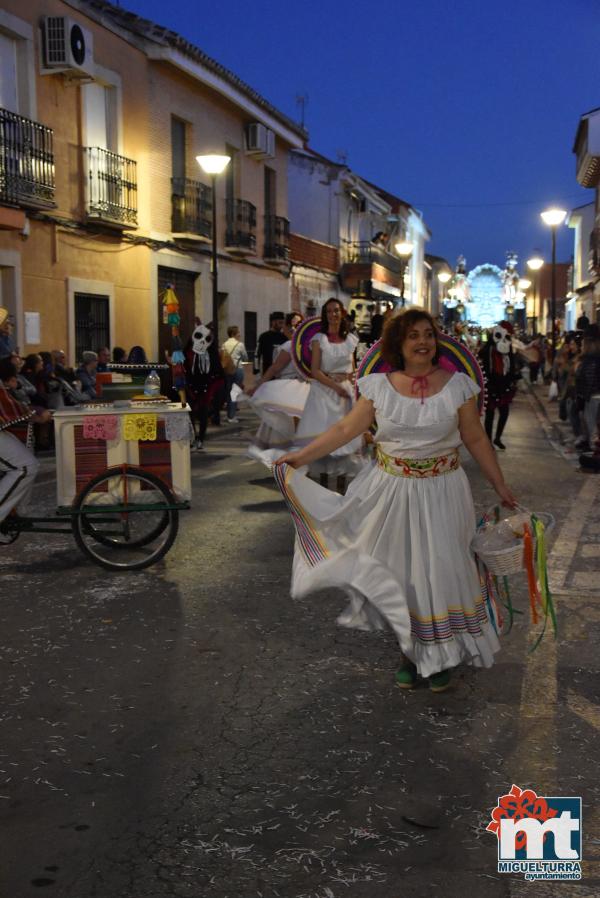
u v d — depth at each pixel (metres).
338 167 37.34
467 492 4.09
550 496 9.56
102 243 17.95
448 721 3.93
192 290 22.86
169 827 3.09
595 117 32.56
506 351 13.32
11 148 14.64
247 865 2.87
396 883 2.78
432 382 3.95
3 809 3.21
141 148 19.58
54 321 16.28
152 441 6.51
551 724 3.89
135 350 15.32
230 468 11.47
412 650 3.99
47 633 5.11
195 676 4.47
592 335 12.79
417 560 3.97
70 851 2.95
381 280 41.31
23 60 15.19
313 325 8.61
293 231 36.62
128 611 5.50
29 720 3.96
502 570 3.91
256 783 3.40
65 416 6.43
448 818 3.15
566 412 18.14
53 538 7.49
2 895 2.71
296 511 4.11
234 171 25.48
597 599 5.75
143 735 3.81
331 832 3.06
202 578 6.24
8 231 14.84
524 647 4.86
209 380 13.35
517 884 2.78
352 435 4.07
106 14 19.44
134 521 6.92
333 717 3.98
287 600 5.72
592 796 3.29
